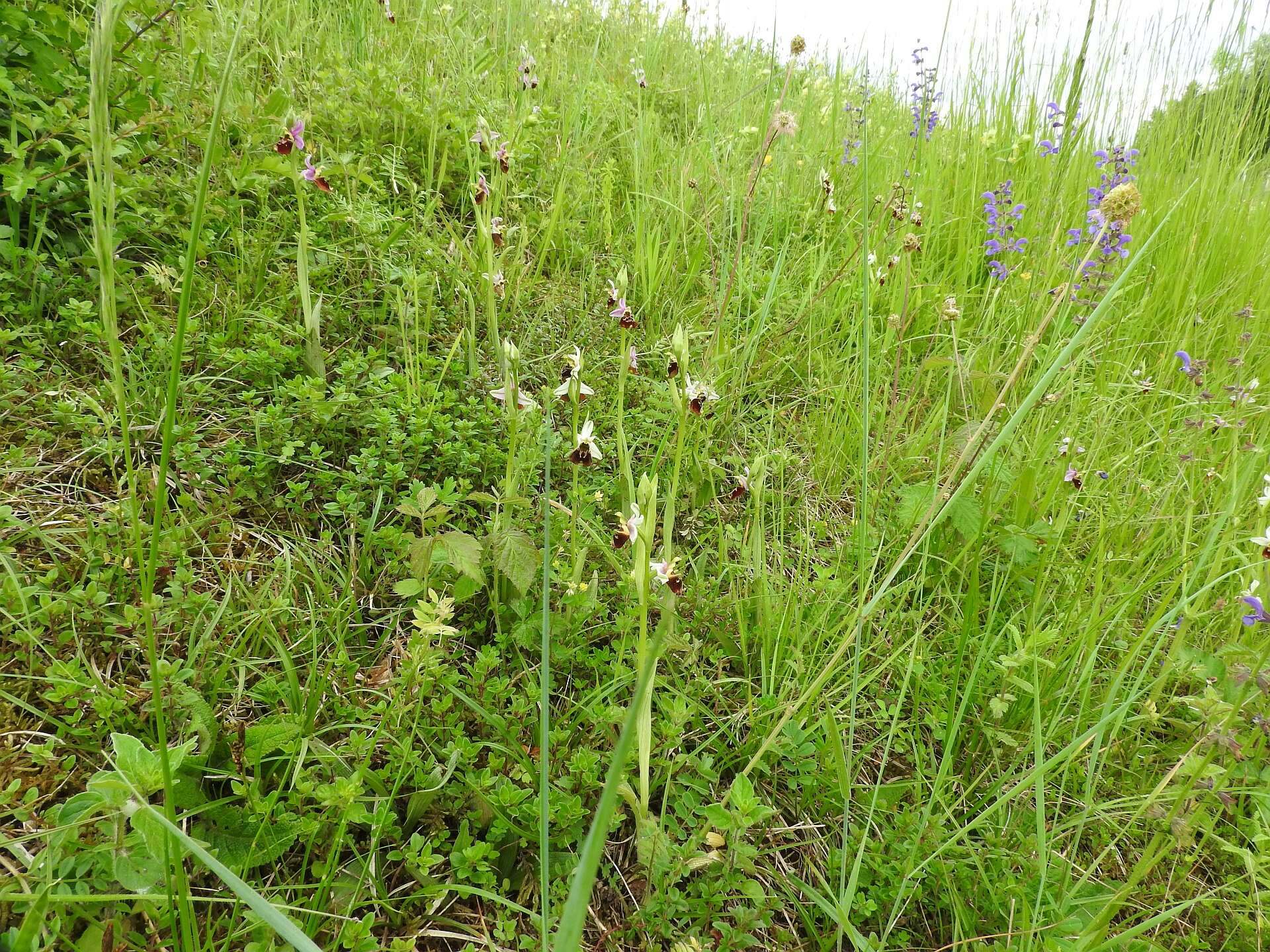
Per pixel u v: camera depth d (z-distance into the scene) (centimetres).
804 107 644
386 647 204
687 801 181
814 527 285
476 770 179
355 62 429
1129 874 198
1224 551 227
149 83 271
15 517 184
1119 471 317
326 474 227
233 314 262
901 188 326
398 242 326
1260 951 179
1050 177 480
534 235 375
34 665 161
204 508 212
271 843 146
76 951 123
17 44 235
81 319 232
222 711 175
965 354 361
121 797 117
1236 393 312
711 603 229
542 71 546
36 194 241
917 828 187
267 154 308
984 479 280
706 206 393
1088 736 163
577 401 212
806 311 354
